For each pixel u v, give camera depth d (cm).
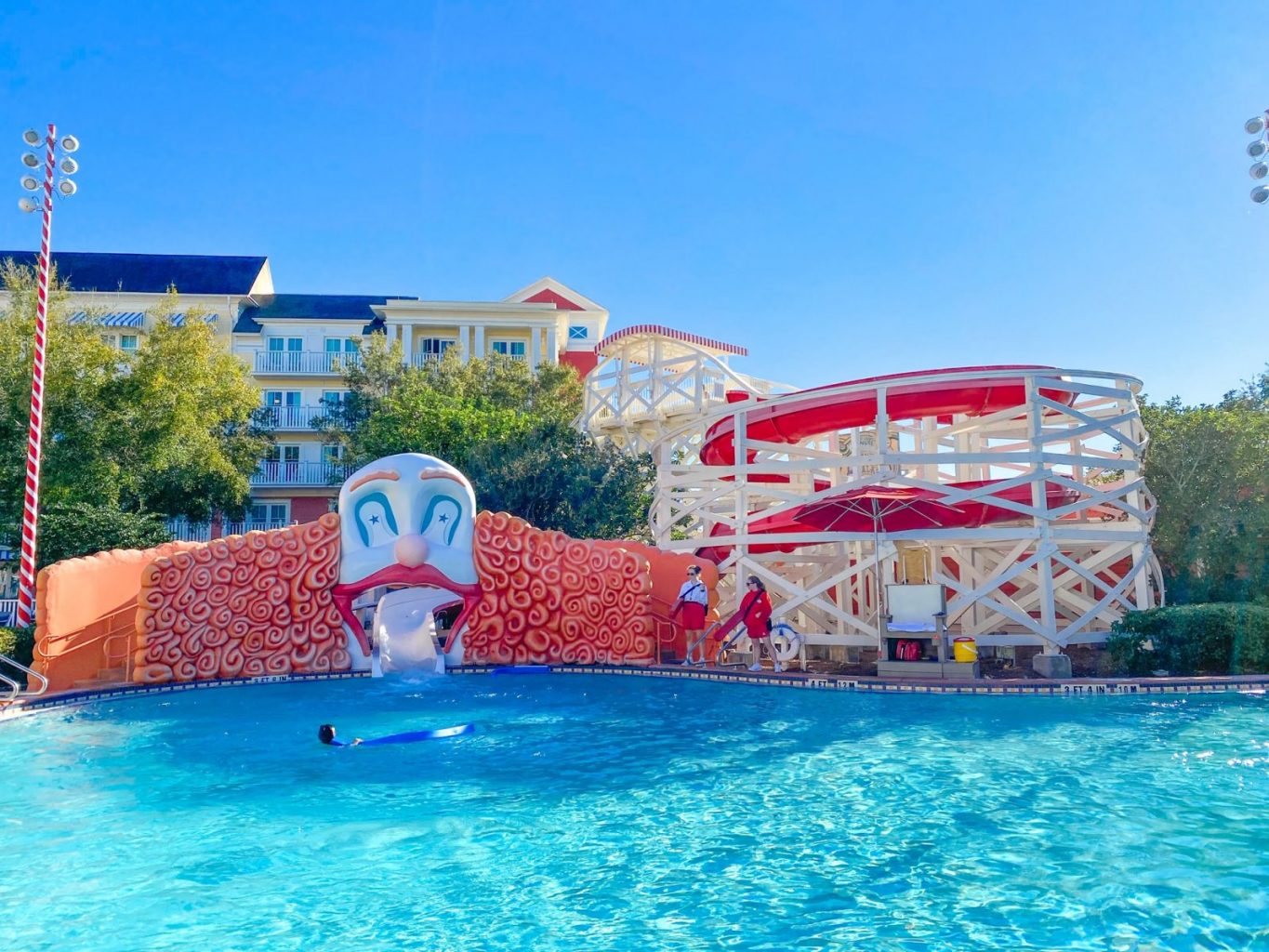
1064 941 418
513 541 1575
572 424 3123
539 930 439
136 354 2488
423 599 1602
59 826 629
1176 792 677
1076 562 1628
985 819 615
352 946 421
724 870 522
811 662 1555
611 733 959
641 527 2403
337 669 1482
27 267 2583
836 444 1973
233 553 1454
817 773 757
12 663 1217
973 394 1505
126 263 3862
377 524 1498
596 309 4369
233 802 688
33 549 1509
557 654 1562
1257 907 455
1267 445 1817
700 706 1138
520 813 650
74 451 2148
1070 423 1733
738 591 1570
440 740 930
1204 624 1251
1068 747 839
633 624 1597
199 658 1395
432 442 2517
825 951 409
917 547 1645
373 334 3466
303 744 923
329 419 3409
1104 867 516
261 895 491
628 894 486
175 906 477
